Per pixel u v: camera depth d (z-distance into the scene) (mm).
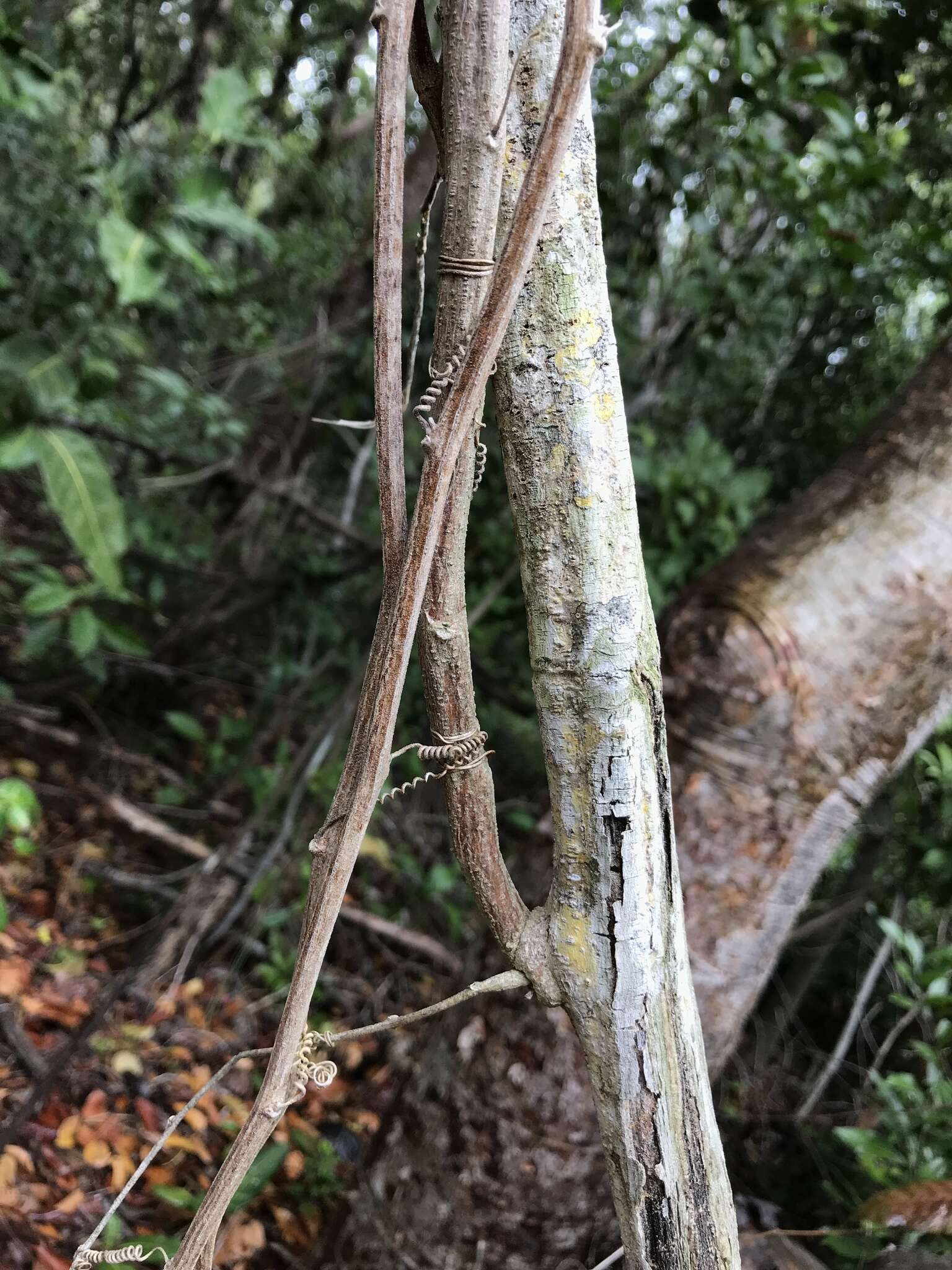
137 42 2178
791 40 931
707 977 645
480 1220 646
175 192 991
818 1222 914
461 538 397
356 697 1318
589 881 439
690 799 642
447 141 367
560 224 393
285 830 1222
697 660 644
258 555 1733
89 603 1395
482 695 1535
